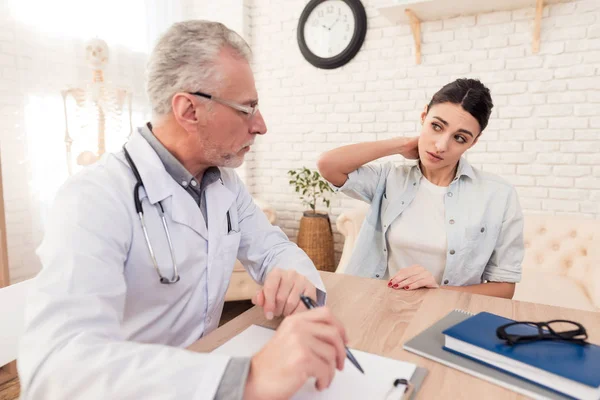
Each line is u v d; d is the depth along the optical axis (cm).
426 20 271
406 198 130
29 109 223
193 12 340
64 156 237
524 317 79
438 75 274
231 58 79
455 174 128
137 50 283
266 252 101
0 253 168
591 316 79
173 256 80
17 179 221
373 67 293
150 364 47
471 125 110
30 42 221
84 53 245
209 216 90
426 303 86
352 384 54
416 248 127
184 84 78
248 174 338
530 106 252
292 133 326
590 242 222
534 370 54
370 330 73
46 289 56
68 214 67
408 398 52
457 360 61
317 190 321
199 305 89
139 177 80
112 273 64
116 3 266
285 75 324
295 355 45
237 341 67
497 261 125
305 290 79
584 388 50
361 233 139
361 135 302
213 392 45
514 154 259
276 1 321
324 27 303
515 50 252
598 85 236
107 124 237
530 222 244
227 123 81
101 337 53
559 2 239
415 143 129
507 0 238
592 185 243
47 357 49
